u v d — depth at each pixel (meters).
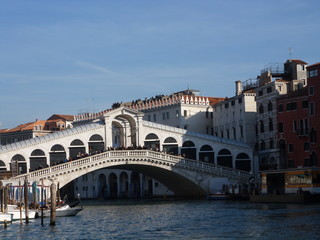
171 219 51.22
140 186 106.38
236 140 94.06
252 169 89.38
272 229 40.84
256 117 92.25
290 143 81.88
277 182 70.19
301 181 66.06
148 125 88.81
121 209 66.75
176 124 103.75
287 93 83.25
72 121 128.88
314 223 43.22
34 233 43.44
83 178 116.12
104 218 54.53
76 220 53.06
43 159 83.19
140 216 55.59
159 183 103.00
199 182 82.88
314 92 77.38
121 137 91.06
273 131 85.62
